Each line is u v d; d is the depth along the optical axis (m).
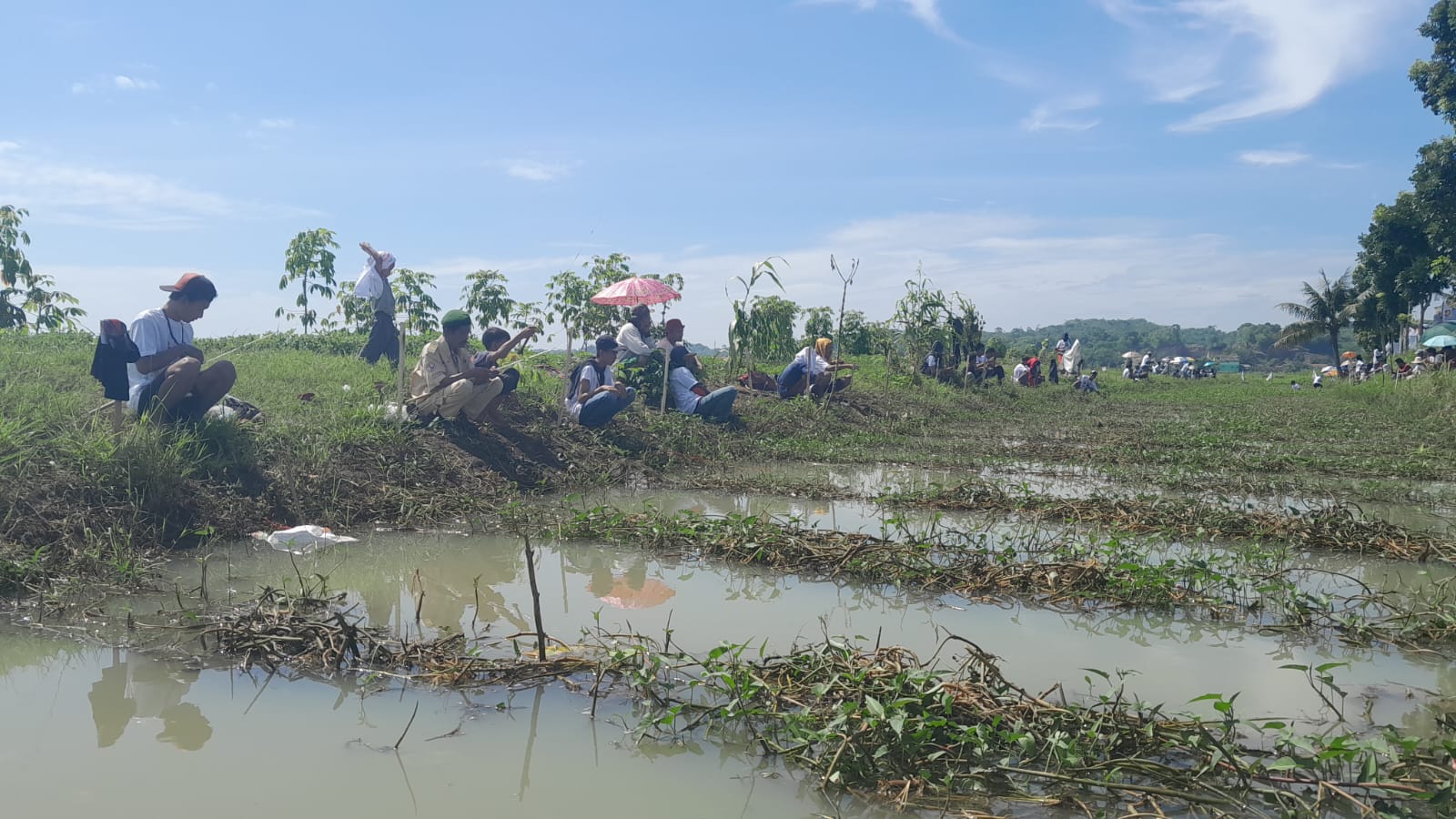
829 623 5.00
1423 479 10.80
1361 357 51.56
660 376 13.09
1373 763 3.03
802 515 8.00
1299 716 3.83
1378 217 37.31
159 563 5.90
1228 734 3.42
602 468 9.75
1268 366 129.75
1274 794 3.12
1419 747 3.46
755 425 13.25
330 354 16.30
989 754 3.40
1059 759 3.24
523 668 4.10
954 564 6.02
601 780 3.21
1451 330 34.94
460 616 5.04
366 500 7.55
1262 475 10.89
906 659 4.36
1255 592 5.66
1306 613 5.08
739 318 16.86
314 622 4.45
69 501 6.18
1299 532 7.09
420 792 3.10
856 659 3.98
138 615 4.89
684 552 6.56
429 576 5.89
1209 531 7.32
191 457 7.20
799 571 6.07
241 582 5.57
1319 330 52.47
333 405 9.54
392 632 4.73
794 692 3.76
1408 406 20.78
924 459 11.87
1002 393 24.03
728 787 3.18
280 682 4.02
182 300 7.65
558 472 9.35
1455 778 3.04
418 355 14.54
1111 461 11.86
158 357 7.46
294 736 3.51
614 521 6.97
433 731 3.57
